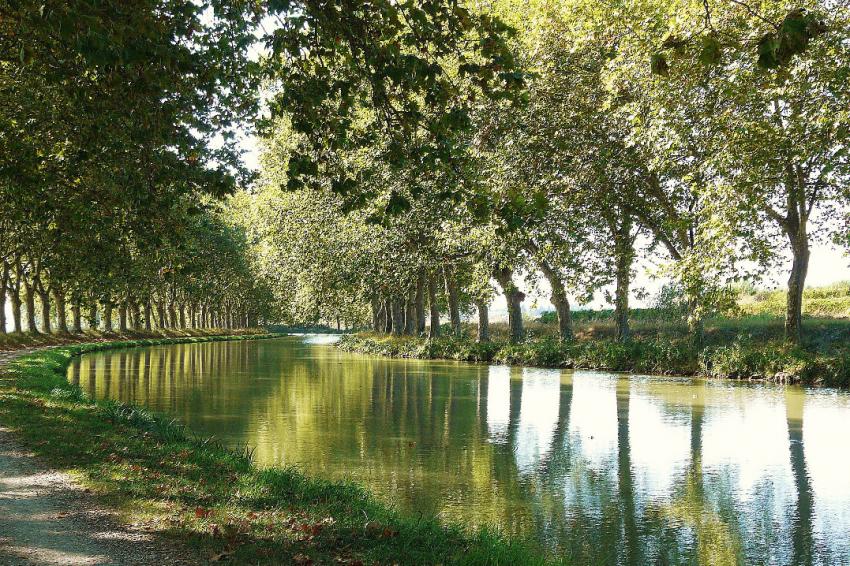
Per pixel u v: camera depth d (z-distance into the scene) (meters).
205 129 14.18
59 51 11.33
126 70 10.29
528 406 22.08
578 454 14.77
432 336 53.78
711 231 24.39
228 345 71.62
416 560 6.84
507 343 45.00
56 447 11.45
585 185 32.78
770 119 24.75
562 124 31.28
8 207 20.03
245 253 92.00
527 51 31.09
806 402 22.53
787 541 9.41
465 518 10.21
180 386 27.19
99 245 20.06
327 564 6.52
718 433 17.17
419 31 9.03
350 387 27.56
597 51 30.36
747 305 45.03
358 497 9.96
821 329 34.19
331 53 10.20
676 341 36.69
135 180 13.66
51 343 52.94
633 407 21.69
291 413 20.28
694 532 9.77
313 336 120.62
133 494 8.74
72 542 6.83
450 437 16.62
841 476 12.85
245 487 9.51
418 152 9.99
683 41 7.43
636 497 11.48
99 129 13.34
